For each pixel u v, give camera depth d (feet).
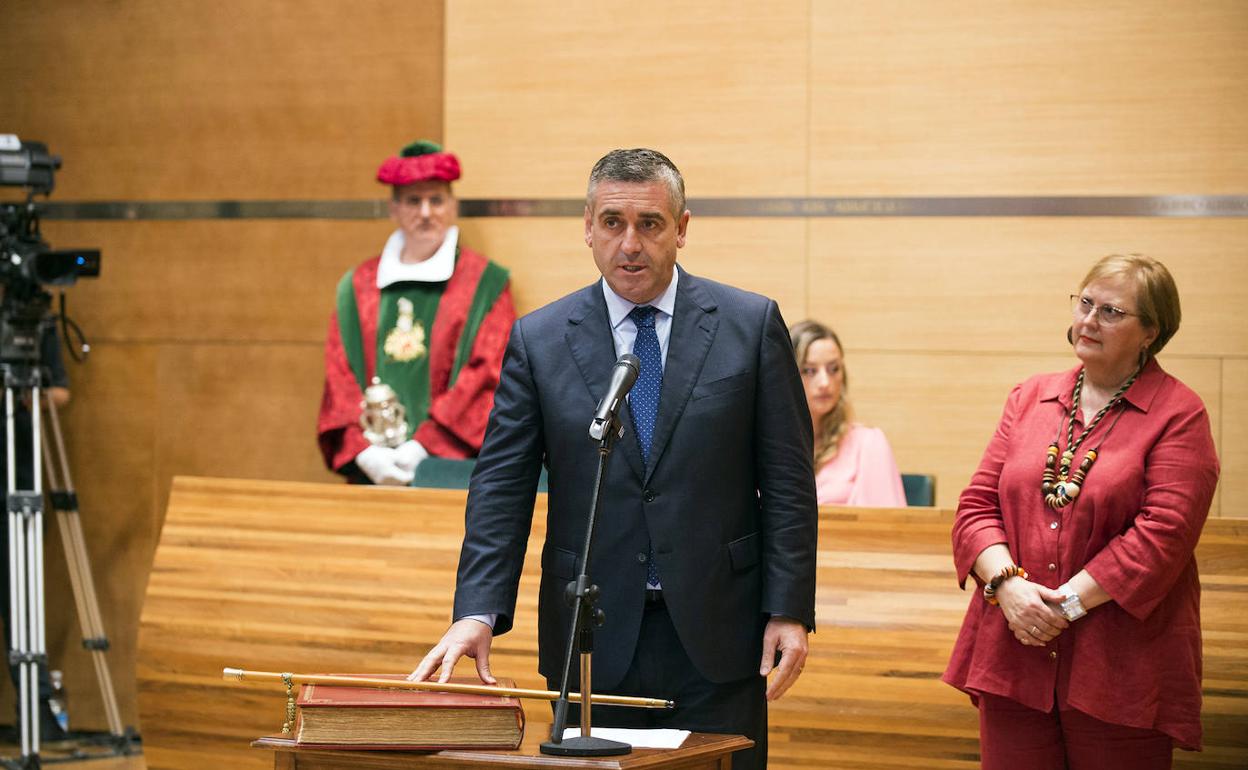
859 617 14.08
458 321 21.07
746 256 21.74
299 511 15.94
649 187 9.67
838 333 21.44
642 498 9.94
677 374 10.06
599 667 9.86
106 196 23.98
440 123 22.90
